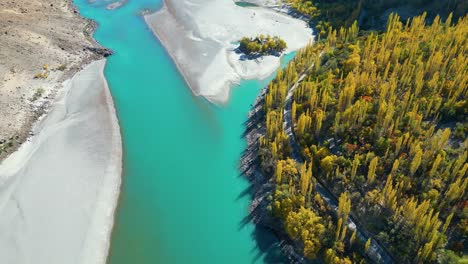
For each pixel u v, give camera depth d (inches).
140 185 3838.6
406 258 2817.4
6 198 3545.8
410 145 3339.1
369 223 3063.5
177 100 4889.3
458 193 2901.1
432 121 3636.8
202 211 3602.4
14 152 4057.6
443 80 3865.7
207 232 3430.1
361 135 3612.2
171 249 3307.1
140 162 4077.3
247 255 3253.0
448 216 2785.4
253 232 3393.2
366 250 2935.5
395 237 2913.4
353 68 4404.5
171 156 4156.0
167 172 3978.8
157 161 4094.5
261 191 3649.1
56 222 3356.3
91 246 3233.3
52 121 4463.6
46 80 5049.2
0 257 3100.4
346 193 3235.7
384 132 3538.4
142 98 4918.8
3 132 4202.8
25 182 3686.0
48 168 3828.7
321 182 3491.6
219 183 3858.3
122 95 4970.5
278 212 3270.2
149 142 4313.5
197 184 3855.8
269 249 3255.4
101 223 3422.7
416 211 2795.3
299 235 3112.7
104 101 4817.9
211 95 4916.3
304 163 3457.2
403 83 4003.4
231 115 4670.3
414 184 3107.8
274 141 3791.8
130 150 4212.6
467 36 4539.9
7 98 4586.6
